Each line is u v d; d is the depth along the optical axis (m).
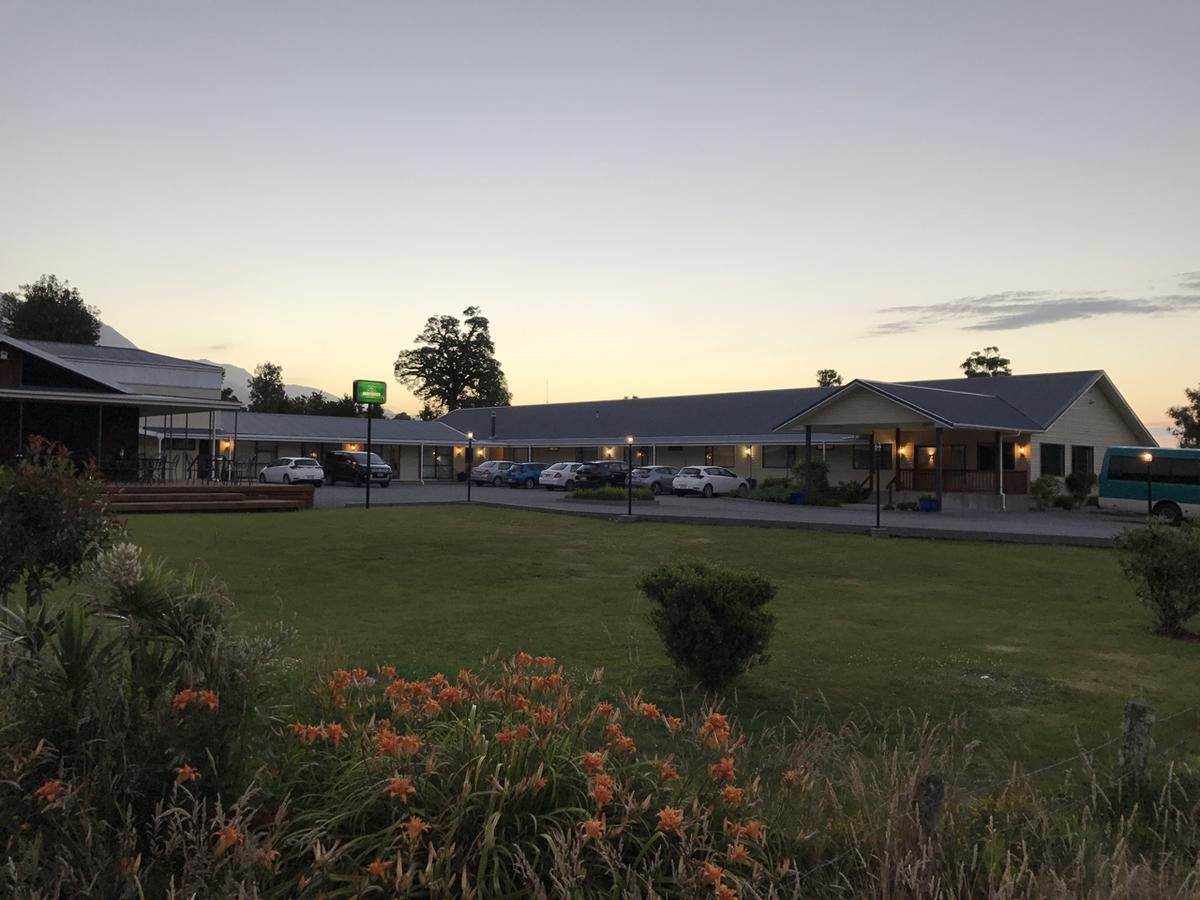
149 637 3.71
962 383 41.91
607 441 53.38
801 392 51.78
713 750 4.54
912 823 3.74
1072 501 34.59
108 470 27.25
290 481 44.12
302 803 3.58
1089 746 7.11
